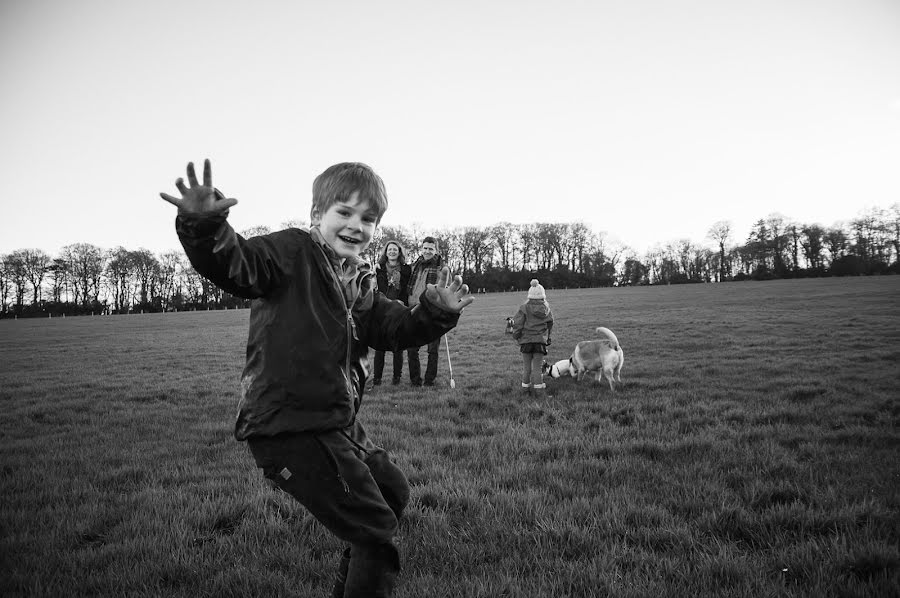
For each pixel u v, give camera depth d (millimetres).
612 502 4254
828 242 110500
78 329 39281
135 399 10008
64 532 3994
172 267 112625
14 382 12641
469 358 15227
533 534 3770
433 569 3395
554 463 5254
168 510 4312
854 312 24234
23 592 3143
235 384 11500
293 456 2074
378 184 2504
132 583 3250
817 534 3727
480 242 122812
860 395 8273
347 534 2096
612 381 9688
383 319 2578
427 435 6613
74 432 7305
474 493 4500
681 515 4066
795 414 7047
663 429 6523
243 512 4297
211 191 1717
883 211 107625
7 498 4715
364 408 8258
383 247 10414
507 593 3090
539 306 9242
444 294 2398
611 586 3072
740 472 4879
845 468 4914
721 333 18641
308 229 2490
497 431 6727
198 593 3152
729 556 3391
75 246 108125
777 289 52688
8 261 102375
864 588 2998
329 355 2188
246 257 1928
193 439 6750
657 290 70500
